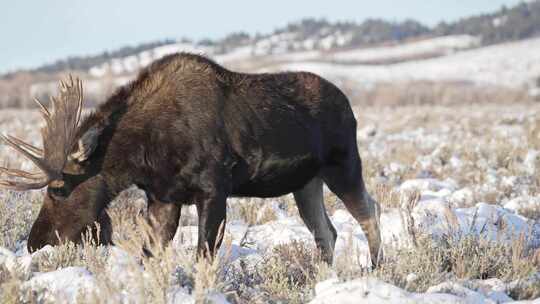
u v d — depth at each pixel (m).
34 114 131.75
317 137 25.56
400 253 22.41
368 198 27.11
